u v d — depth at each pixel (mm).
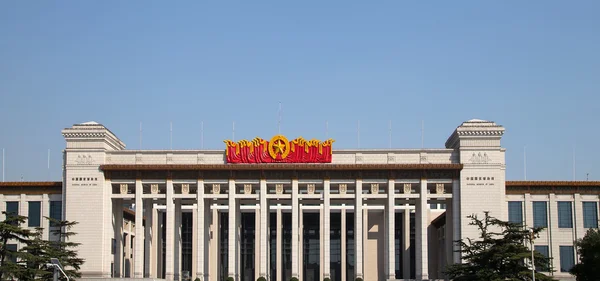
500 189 156375
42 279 127125
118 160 161000
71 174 159625
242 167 158250
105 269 157625
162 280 151625
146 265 160750
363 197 158125
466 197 156250
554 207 163500
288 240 192750
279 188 160125
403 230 179875
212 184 160250
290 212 193125
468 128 157625
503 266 121875
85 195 158875
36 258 126312
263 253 157375
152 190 160125
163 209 171750
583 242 129125
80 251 157125
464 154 157375
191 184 160125
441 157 158750
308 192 159875
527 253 119625
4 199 165125
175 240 165250
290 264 191625
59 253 130000
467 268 124562
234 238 157500
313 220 189750
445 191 162875
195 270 170375
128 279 149000
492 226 154625
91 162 159625
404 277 166000
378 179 158375
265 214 157875
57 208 164500
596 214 163250
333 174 158500
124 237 187250
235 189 159750
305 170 158375
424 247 156250
